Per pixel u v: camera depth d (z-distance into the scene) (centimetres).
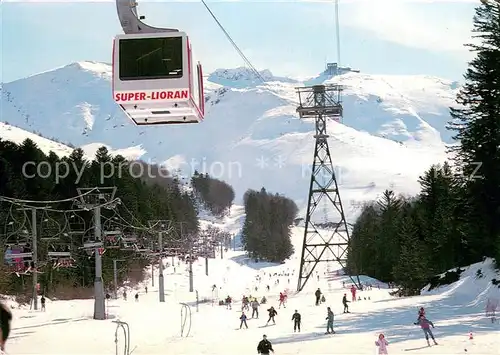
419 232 10581
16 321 6222
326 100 10838
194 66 2164
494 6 6675
